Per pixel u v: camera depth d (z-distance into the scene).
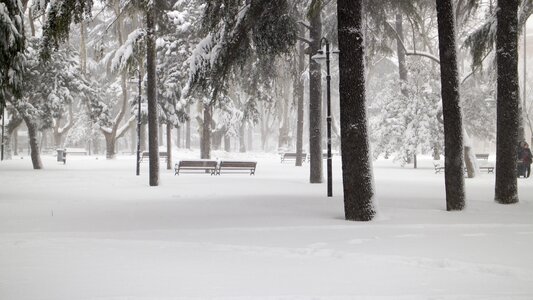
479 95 42.56
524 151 25.75
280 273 6.45
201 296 5.40
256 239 8.82
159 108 32.97
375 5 20.19
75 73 32.38
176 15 30.59
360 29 11.51
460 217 11.52
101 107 35.28
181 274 6.39
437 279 6.16
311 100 22.55
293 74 25.56
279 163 43.94
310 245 8.28
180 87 32.31
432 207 13.52
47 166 35.41
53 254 7.52
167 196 16.77
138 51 23.20
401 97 34.06
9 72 12.95
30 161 40.66
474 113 42.53
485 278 6.22
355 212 11.14
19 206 13.94
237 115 40.31
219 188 19.78
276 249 7.91
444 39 12.95
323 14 26.59
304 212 12.59
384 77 58.16
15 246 8.09
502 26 14.41
